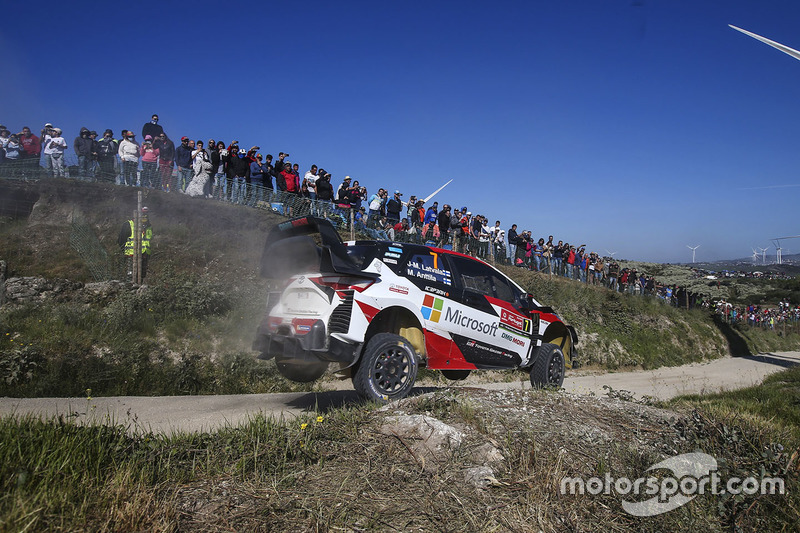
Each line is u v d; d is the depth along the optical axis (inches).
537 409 178.2
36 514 90.0
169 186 575.2
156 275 439.5
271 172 609.0
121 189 527.5
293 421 153.9
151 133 583.8
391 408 169.9
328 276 213.8
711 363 830.5
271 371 354.3
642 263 3075.8
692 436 172.9
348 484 119.0
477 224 778.8
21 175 515.2
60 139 537.3
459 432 148.5
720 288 2765.7
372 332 217.2
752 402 354.0
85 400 267.6
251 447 132.6
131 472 111.0
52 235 457.1
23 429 124.8
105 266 434.0
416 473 127.0
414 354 219.5
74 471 108.0
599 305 767.7
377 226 645.9
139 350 334.6
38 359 301.1
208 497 108.8
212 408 250.7
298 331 212.7
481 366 258.8
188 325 372.2
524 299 287.7
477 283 265.6
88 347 323.3
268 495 110.7
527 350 281.6
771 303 2529.5
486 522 107.9
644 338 762.8
